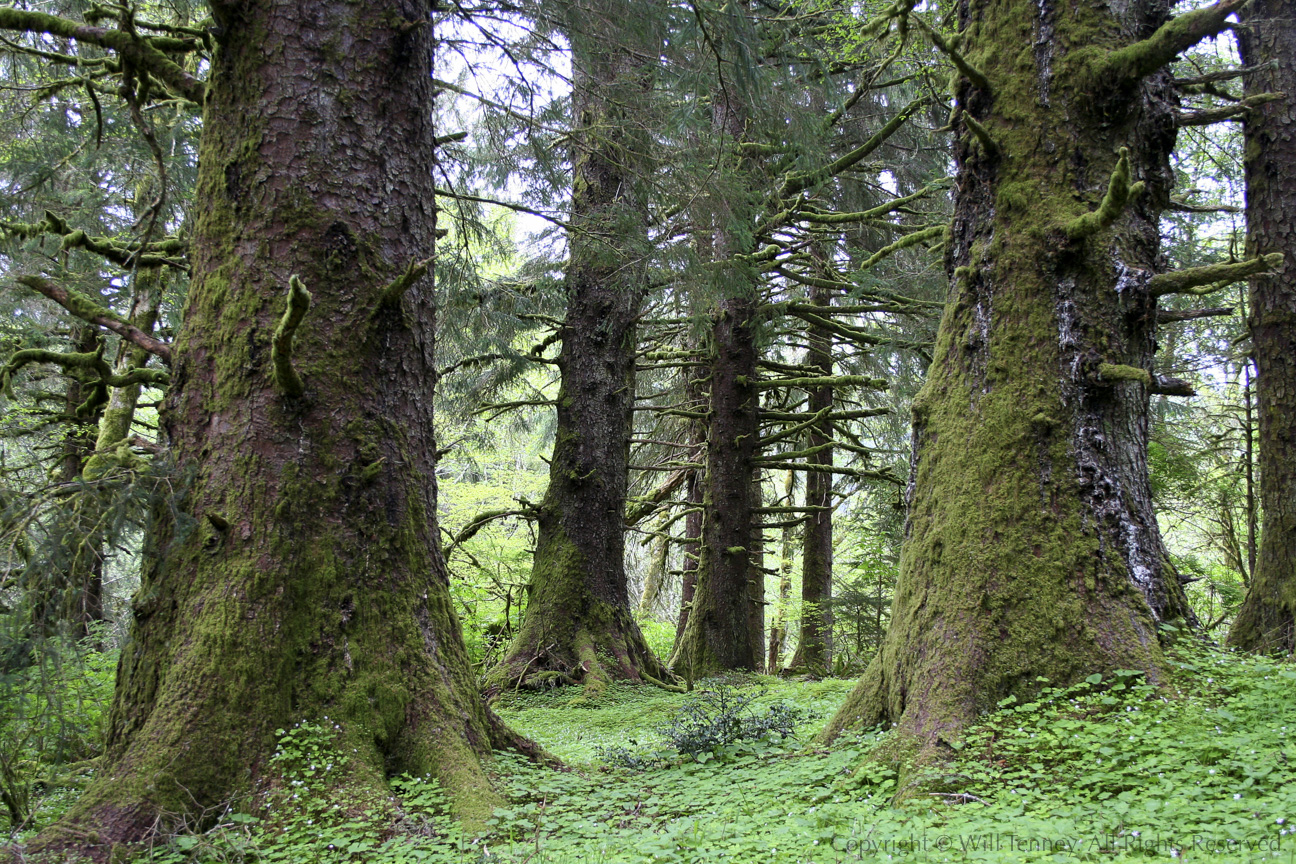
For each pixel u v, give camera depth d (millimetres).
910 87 10469
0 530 4078
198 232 4934
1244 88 7305
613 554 11266
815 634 15492
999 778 3701
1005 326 4648
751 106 7535
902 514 13148
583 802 4344
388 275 5004
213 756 4082
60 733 4344
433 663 4805
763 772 4711
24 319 7449
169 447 4711
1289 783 3090
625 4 6941
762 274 11812
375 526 4754
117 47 4910
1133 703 3836
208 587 4387
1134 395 4543
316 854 3650
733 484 13000
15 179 6781
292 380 4484
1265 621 6609
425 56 5434
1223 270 4254
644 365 14055
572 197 11195
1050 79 4719
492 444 13992
